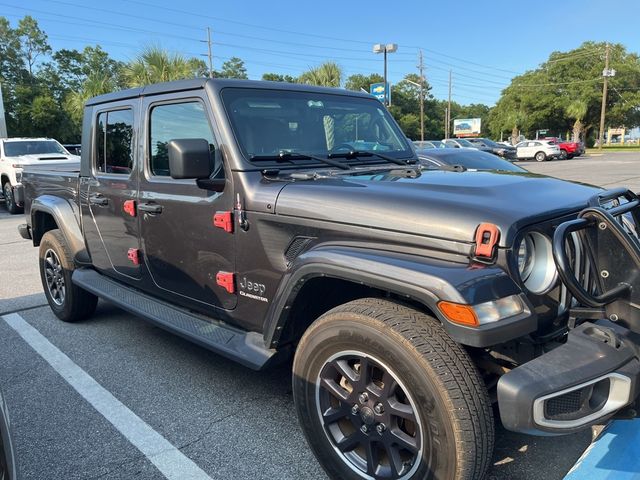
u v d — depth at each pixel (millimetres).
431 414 2002
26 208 5605
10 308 5570
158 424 3176
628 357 1979
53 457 2863
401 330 2078
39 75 50656
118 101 3877
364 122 3699
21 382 3785
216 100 3039
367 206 2393
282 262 2721
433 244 2176
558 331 2299
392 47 28859
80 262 4641
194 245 3240
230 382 3707
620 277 2072
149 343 4473
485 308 1934
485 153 8648
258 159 2971
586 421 1944
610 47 60875
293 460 2797
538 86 62625
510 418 1868
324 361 2367
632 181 17250
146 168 3600
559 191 2604
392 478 2205
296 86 3457
